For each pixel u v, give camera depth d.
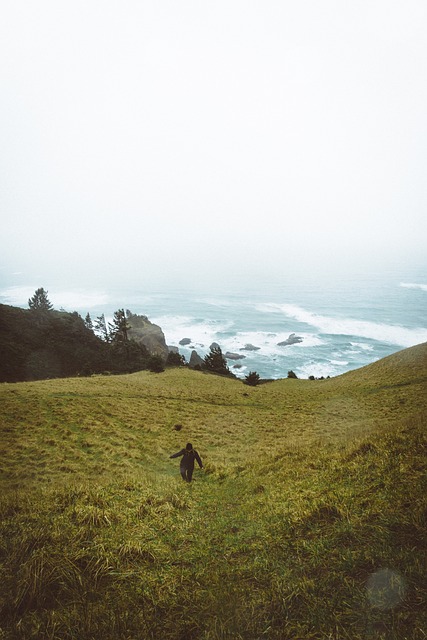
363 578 4.21
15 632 3.74
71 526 6.31
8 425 20.25
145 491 8.98
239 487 10.27
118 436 19.89
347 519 5.80
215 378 59.91
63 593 4.50
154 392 38.19
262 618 3.76
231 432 22.72
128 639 3.60
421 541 4.75
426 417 12.77
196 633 3.66
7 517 6.91
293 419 27.17
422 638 3.18
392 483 6.88
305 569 4.62
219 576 4.71
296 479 9.32
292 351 137.50
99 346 84.06
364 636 3.32
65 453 16.42
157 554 5.51
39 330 78.06
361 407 29.23
